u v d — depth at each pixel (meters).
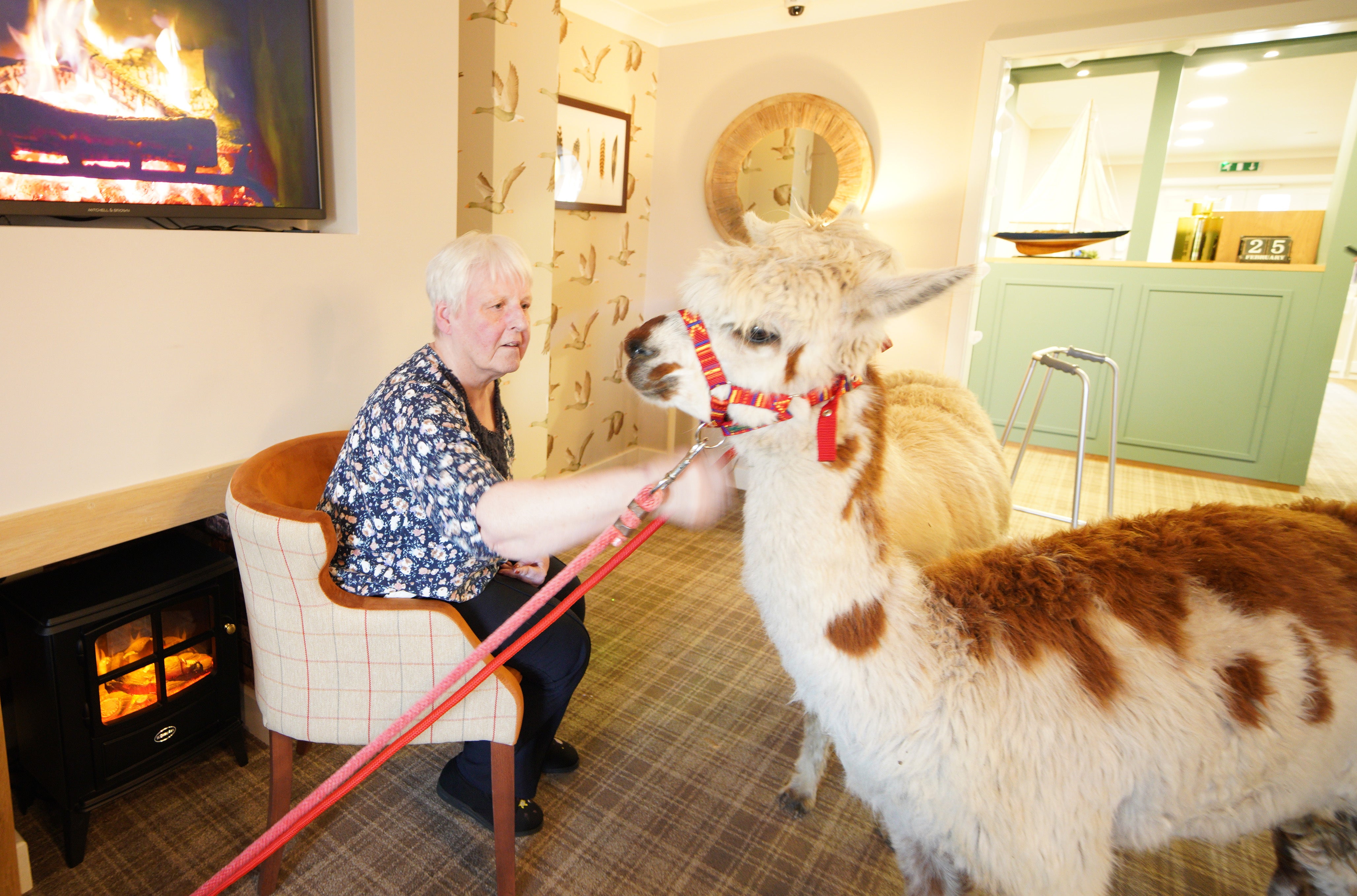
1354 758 1.08
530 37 2.40
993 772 0.94
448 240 2.04
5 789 1.28
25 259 1.24
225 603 1.67
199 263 1.49
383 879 1.50
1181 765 0.96
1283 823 1.25
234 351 1.58
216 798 1.68
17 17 1.22
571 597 1.10
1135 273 4.48
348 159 1.78
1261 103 6.43
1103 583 1.04
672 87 3.87
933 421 1.97
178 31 1.44
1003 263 4.84
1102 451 4.79
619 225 3.81
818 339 0.93
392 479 1.30
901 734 0.99
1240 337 4.28
